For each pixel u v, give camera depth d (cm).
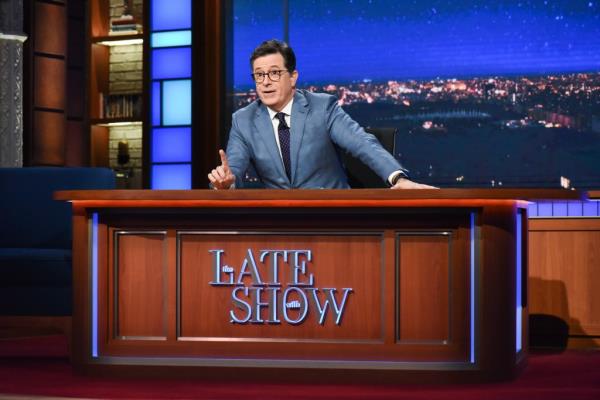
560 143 961
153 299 360
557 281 500
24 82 831
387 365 346
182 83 837
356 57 994
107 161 901
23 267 418
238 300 355
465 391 332
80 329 365
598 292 495
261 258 353
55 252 425
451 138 986
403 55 986
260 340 353
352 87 996
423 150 994
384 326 347
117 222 362
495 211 343
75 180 471
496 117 973
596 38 944
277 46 379
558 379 366
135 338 361
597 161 954
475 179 984
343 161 409
